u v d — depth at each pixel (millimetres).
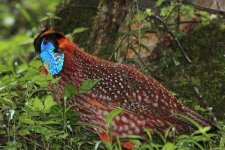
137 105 9461
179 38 12500
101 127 9406
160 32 12828
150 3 13125
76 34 14102
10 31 19938
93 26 13867
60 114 9281
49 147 9461
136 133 9484
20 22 20031
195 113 9742
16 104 10227
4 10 20797
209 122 9680
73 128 9859
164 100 9586
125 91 9508
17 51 14102
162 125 9500
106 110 9398
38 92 11086
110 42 13594
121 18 13547
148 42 12914
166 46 12719
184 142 8820
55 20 14430
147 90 9594
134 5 13062
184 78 12047
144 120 9469
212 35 12625
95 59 9797
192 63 12305
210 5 12961
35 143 9406
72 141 9281
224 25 12695
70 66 9539
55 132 9367
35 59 10719
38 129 9141
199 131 8539
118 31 13352
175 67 12320
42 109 9367
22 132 9148
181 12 12414
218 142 9734
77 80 9539
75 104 9391
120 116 9383
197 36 12719
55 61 9539
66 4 14625
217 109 11375
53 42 9602
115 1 13594
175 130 9281
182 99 11594
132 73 9758
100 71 9625
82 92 9164
